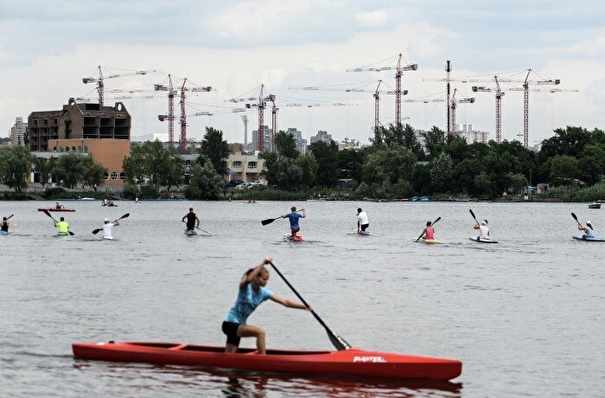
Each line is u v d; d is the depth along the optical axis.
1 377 22.03
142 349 23.44
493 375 22.78
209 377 22.16
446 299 35.41
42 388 21.17
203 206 171.62
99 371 22.62
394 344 26.23
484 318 30.75
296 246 63.91
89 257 53.41
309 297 35.78
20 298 34.75
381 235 79.81
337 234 81.25
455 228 96.12
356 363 22.28
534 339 27.08
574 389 21.56
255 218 118.31
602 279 42.84
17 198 193.25
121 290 37.31
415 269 47.22
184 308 32.28
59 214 128.12
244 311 22.58
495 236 80.62
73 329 27.95
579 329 28.77
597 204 157.50
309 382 21.89
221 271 45.31
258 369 22.59
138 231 83.69
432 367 22.08
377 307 33.06
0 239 69.69
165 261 50.97
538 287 39.56
